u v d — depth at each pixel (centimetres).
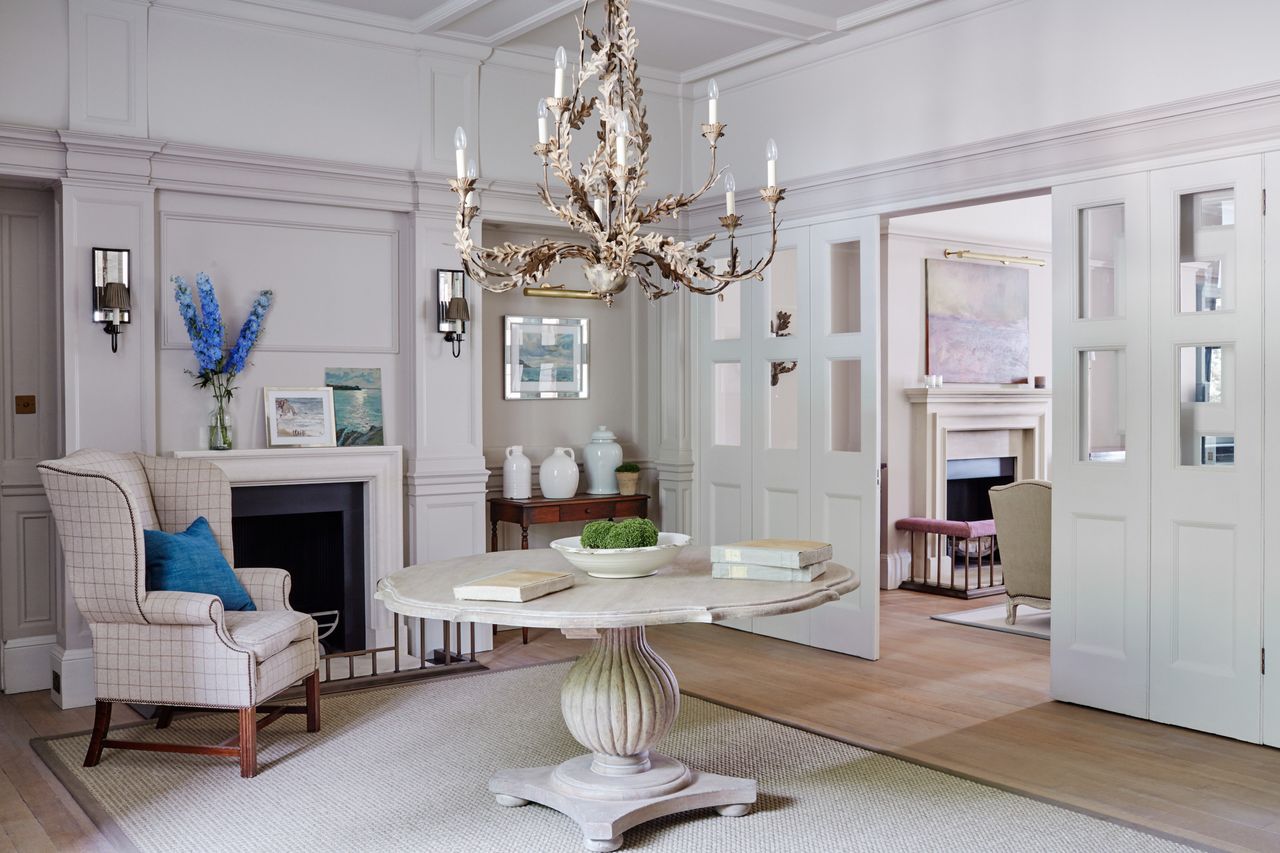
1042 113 488
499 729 438
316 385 551
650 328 702
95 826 339
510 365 657
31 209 509
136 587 381
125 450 489
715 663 554
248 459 512
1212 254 428
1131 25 454
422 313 568
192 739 429
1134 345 450
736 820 342
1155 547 445
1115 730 436
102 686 392
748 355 632
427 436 570
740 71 632
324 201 543
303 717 458
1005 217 862
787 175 609
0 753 414
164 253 509
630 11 537
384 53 558
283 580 445
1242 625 418
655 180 657
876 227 555
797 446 604
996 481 887
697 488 673
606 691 339
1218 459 427
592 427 694
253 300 532
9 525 506
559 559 388
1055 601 480
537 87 611
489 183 584
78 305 479
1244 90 407
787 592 318
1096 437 468
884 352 790
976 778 377
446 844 324
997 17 504
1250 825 335
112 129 486
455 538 581
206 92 511
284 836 330
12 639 507
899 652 576
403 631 566
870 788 369
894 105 551
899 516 796
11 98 466
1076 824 335
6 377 505
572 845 323
